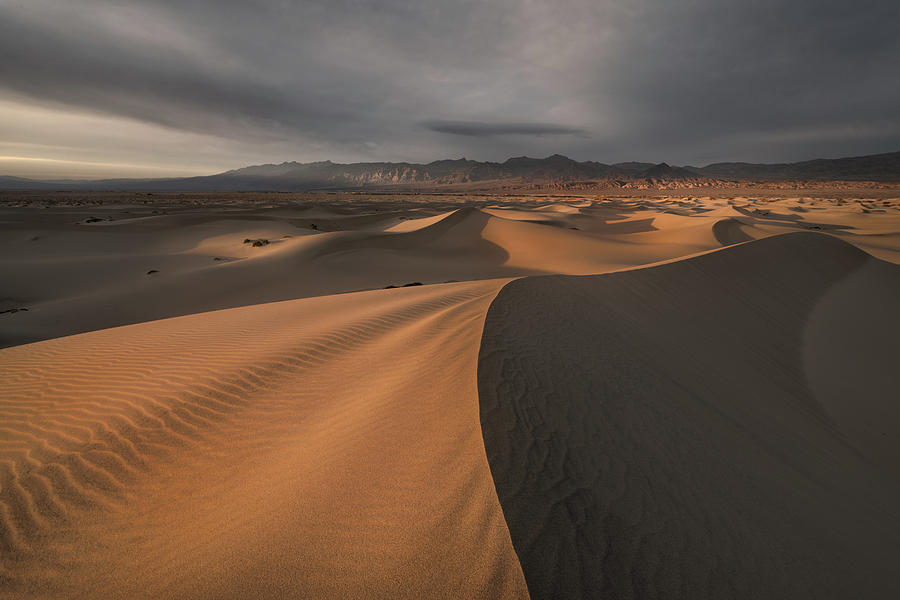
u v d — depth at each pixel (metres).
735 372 8.95
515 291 8.38
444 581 2.58
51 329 19.22
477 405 4.18
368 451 3.88
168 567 3.21
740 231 45.47
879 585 3.62
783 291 16.66
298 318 10.90
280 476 4.01
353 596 2.57
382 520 3.08
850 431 8.14
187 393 6.21
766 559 3.39
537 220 65.19
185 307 22.83
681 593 2.77
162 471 4.61
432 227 45.16
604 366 6.09
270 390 6.20
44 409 6.08
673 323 10.77
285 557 2.93
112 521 3.94
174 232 56.00
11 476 4.63
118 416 5.73
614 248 39.16
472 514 2.98
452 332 6.70
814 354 11.85
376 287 26.78
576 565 2.72
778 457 5.64
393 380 5.55
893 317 16.14
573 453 3.85
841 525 4.46
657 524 3.30
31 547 3.69
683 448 4.67
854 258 24.02
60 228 57.16
